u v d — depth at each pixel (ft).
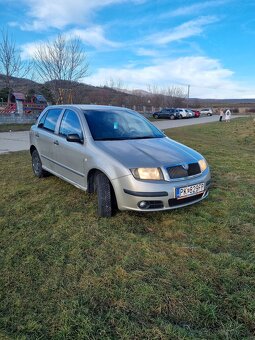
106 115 15.51
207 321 6.96
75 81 93.76
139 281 8.36
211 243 10.64
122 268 8.99
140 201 11.33
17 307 7.36
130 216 12.81
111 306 7.43
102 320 6.95
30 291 7.95
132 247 10.27
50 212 13.41
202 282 8.30
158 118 129.90
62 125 16.31
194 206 14.07
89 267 9.05
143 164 11.59
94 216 12.91
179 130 61.77
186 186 11.82
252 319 6.98
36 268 9.02
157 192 11.30
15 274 8.70
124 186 11.53
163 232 11.51
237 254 9.89
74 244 10.48
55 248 10.21
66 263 9.32
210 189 16.75
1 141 41.42
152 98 210.18
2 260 9.45
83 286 8.16
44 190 16.76
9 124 71.51
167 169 11.67
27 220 12.57
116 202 12.19
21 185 17.80
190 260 9.39
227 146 37.40
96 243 10.57
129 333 6.57
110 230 11.56
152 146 13.39
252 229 11.73
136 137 14.61
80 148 13.82
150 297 7.71
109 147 12.89
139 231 11.56
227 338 6.45
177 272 8.79
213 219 12.64
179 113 126.11
